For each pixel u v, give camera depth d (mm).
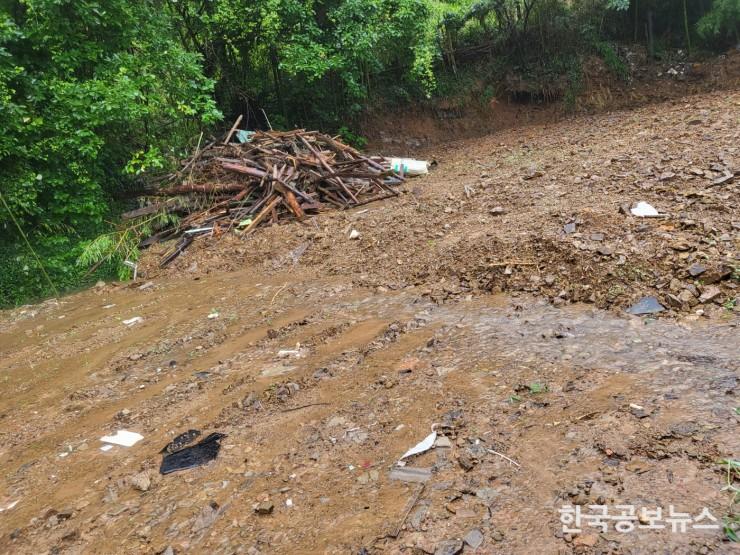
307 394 3184
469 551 1812
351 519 2094
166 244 7555
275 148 9031
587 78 12227
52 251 7180
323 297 4949
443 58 13102
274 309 4910
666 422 2232
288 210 7762
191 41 10805
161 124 8938
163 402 3467
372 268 5398
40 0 6863
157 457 2812
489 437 2406
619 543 1714
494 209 5715
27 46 7371
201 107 8758
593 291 3674
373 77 12695
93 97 7133
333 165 8562
